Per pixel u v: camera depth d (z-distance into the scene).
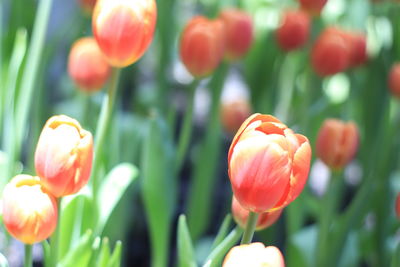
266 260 0.94
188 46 1.27
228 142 2.00
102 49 1.11
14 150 1.38
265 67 1.67
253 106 1.71
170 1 1.67
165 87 1.69
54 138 1.01
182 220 1.14
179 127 2.12
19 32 1.53
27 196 1.02
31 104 1.64
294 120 1.73
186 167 1.99
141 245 1.73
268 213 1.07
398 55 1.57
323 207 1.29
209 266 1.09
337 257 1.30
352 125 1.22
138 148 1.63
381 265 1.45
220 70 1.44
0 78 1.47
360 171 1.75
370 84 1.59
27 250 1.04
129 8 1.09
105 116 1.14
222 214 1.77
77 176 1.02
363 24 1.96
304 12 1.44
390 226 1.47
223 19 1.40
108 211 1.24
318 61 1.39
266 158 0.98
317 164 2.13
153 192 1.30
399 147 1.60
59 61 2.25
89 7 1.53
